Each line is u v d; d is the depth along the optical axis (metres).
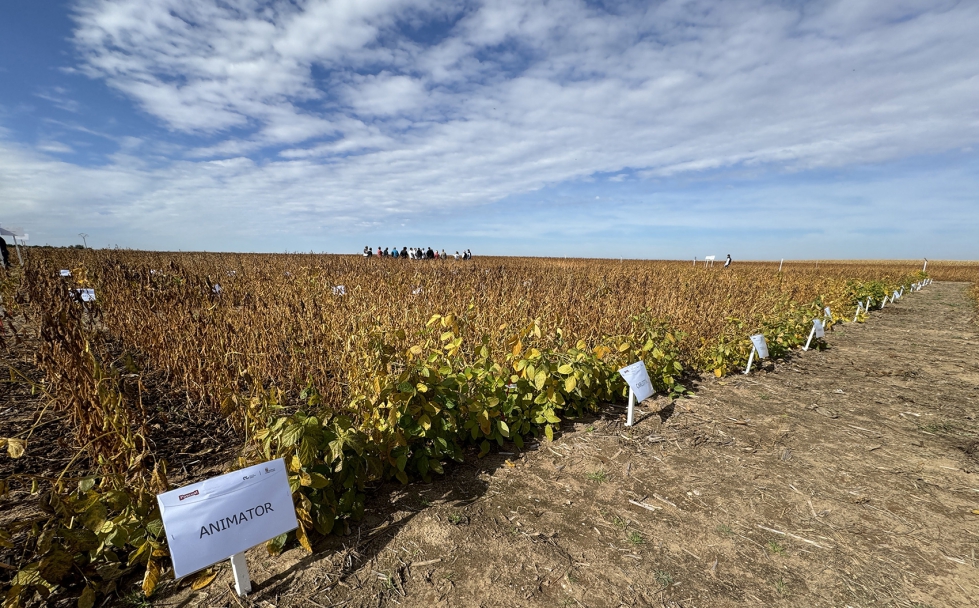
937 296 18.50
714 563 2.28
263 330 4.68
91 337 4.22
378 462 2.61
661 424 4.02
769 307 8.02
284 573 2.12
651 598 2.04
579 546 2.38
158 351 4.70
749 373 5.81
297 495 2.20
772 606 2.01
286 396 4.16
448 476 3.04
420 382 2.88
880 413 4.52
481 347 3.79
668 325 5.82
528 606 1.97
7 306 6.40
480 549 2.33
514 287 8.45
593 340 5.30
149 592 1.84
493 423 3.41
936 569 2.29
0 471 2.85
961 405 4.78
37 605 1.86
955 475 3.27
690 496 2.90
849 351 7.42
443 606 1.96
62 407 3.39
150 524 1.92
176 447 3.33
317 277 9.34
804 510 2.78
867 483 3.13
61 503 1.89
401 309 5.92
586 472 3.15
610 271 16.12
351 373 3.53
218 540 1.79
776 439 3.81
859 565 2.30
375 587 2.06
